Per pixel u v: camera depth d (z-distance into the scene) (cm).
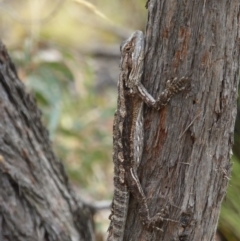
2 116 676
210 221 495
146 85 491
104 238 952
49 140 755
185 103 464
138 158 500
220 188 487
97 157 1005
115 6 1413
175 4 453
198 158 471
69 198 757
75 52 1135
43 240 702
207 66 451
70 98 1076
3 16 1239
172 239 492
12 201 680
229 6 438
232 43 448
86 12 1491
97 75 1505
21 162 690
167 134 477
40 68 968
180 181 479
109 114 1027
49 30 1453
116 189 524
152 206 495
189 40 451
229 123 471
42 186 711
